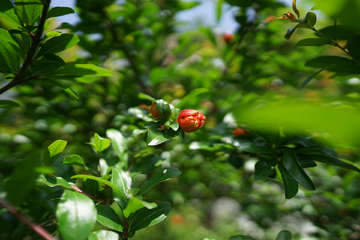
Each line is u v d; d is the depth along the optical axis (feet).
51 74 2.13
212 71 3.49
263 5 2.80
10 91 2.82
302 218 3.05
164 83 3.46
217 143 2.29
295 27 2.10
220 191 3.64
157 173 2.10
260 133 2.21
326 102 2.08
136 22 2.94
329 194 2.63
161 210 2.06
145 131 2.18
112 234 1.99
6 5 2.03
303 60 3.19
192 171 3.28
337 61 2.17
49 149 2.03
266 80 3.09
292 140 2.20
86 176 2.00
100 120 3.20
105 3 2.65
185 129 2.15
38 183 2.12
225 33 3.20
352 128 0.91
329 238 2.58
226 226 6.41
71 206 1.89
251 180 3.12
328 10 1.26
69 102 2.86
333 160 2.12
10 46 2.07
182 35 3.64
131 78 3.18
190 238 6.49
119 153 2.21
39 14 2.08
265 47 3.24
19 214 1.88
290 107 0.94
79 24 2.64
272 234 3.66
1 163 2.07
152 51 3.28
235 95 2.99
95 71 2.15
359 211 2.63
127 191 2.06
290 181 2.12
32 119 2.85
